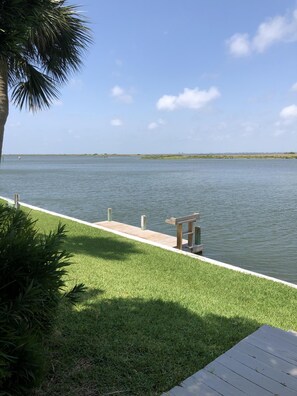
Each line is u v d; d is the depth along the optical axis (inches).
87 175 2397.9
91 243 366.6
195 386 105.0
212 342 141.6
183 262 308.8
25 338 75.4
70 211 847.7
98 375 110.3
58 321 139.6
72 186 1537.9
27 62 223.8
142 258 316.2
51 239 88.9
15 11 86.0
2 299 77.8
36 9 94.3
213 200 1058.1
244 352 125.6
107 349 127.2
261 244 528.4
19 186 1530.5
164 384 107.8
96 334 139.5
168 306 183.9
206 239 560.1
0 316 72.3
